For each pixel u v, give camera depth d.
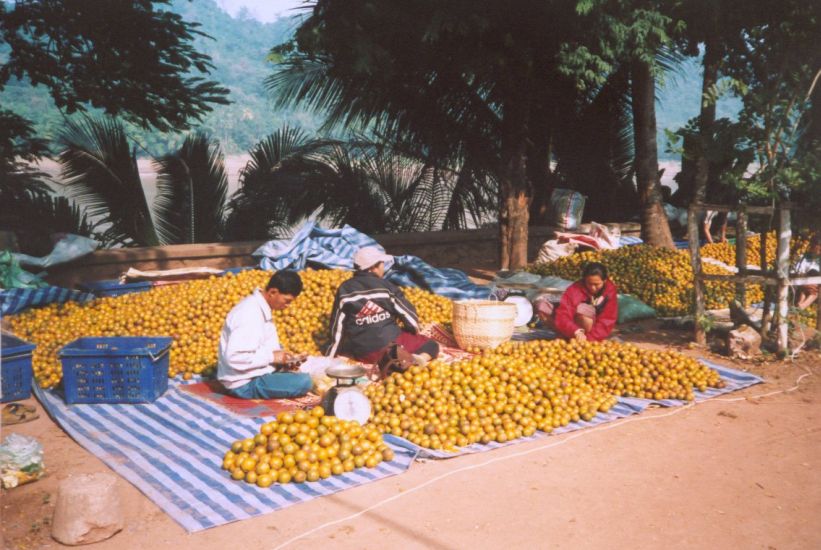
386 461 5.05
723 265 11.70
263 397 6.28
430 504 4.44
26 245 12.03
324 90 14.77
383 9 10.22
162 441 5.40
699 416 6.07
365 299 7.09
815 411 6.23
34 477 4.77
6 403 6.40
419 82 13.88
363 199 15.61
